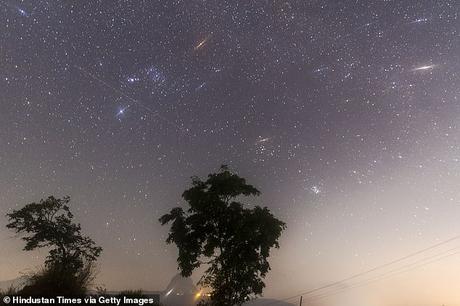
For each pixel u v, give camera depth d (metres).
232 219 32.94
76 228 35.00
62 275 22.66
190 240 33.62
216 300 32.53
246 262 32.06
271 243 32.72
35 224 33.41
